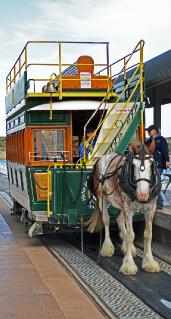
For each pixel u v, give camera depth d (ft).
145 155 25.36
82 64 37.96
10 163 49.88
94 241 37.81
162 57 41.29
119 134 34.24
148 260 27.40
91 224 32.89
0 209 58.13
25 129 36.88
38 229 35.86
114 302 22.00
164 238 34.71
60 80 36.19
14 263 29.58
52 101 37.06
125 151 32.42
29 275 26.66
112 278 26.16
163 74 37.01
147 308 21.18
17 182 44.52
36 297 22.70
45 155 36.99
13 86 45.50
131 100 37.01
